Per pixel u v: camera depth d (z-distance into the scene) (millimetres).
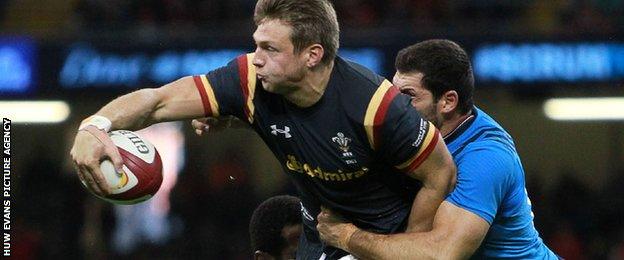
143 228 58406
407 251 17734
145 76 54062
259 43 16484
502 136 19125
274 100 17266
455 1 60469
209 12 60781
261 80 16719
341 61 17172
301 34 16375
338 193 17859
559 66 53375
